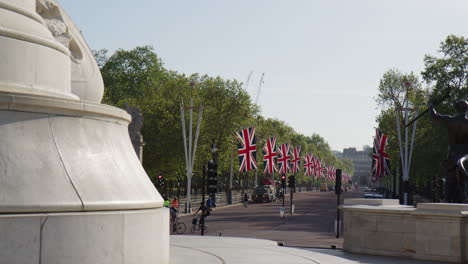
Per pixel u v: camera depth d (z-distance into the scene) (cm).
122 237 1031
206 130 6731
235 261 1329
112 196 1039
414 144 6819
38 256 920
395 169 7638
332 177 18275
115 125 1163
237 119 6956
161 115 6475
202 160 6738
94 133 1089
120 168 1108
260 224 4131
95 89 1474
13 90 1041
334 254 2097
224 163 7100
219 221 4438
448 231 1878
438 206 1919
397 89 6469
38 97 1012
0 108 980
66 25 1423
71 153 1029
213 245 1777
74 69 1426
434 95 6016
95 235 988
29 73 1096
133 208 1076
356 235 2141
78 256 962
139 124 3278
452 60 5978
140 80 8819
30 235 916
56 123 1033
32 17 1166
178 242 1880
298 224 4166
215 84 6950
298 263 1338
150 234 1104
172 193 7412
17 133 983
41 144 998
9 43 1070
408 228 1984
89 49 1491
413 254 1961
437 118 2173
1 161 947
